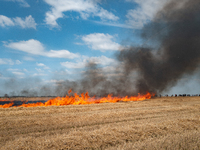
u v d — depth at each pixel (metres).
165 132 10.77
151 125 12.24
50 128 12.59
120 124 13.54
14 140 9.40
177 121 13.74
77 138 9.38
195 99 45.56
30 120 15.07
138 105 29.67
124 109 24.28
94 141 9.13
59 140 9.08
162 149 7.63
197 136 9.45
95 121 14.89
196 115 16.98
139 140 9.16
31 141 9.07
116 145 8.48
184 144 8.27
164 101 39.62
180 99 45.75
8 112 19.52
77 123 14.11
